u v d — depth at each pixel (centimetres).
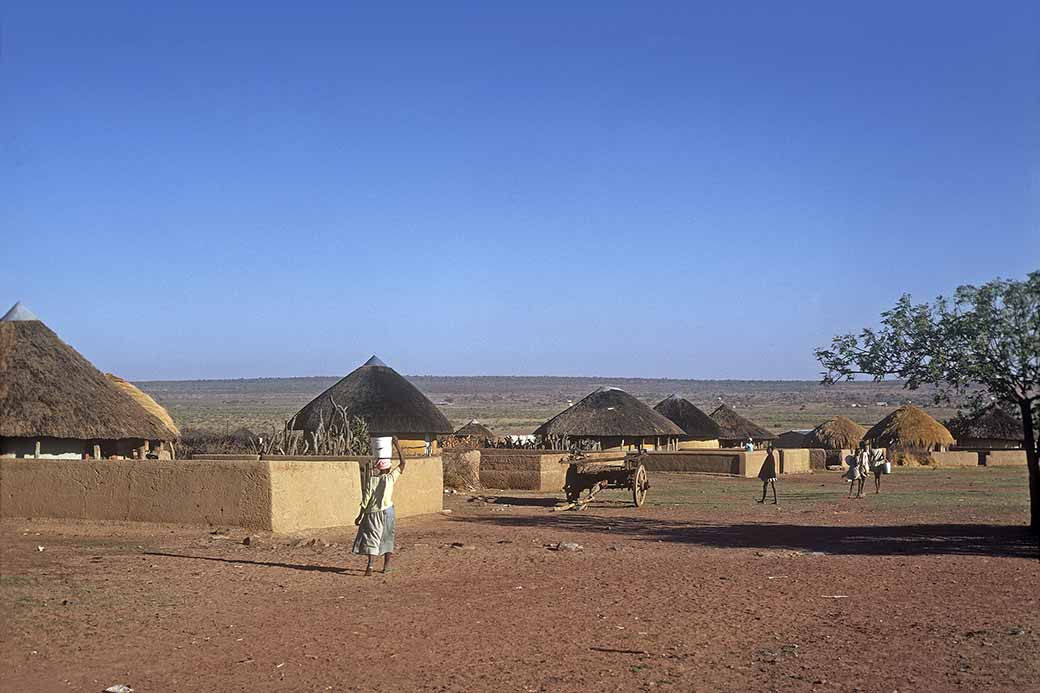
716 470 4806
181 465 1952
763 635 1074
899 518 2611
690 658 968
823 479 4666
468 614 1163
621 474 2895
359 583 1372
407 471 2441
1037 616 1190
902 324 2220
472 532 2108
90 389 2631
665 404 6238
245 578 1392
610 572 1512
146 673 902
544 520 2450
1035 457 2212
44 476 2023
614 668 927
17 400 2467
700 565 1611
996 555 1803
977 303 2181
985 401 2398
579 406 5069
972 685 877
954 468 5819
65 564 1488
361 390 3844
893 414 6328
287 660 947
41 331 2656
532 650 992
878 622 1148
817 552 1828
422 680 880
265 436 3070
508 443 4275
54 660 938
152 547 1698
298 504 1966
